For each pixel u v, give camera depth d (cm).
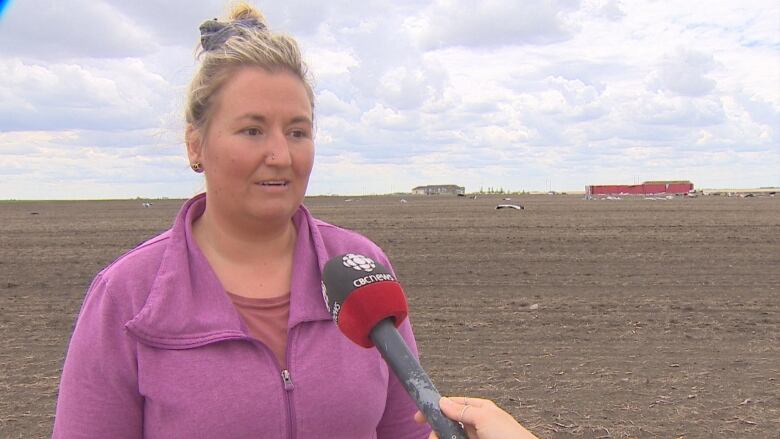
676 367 761
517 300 1172
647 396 666
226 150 176
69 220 3984
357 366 188
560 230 2619
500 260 1709
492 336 919
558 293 1235
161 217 4153
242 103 174
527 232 2534
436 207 5462
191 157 192
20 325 1024
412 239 2298
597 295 1209
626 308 1089
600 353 824
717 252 1841
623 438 565
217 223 190
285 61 179
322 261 193
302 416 178
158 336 171
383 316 160
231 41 177
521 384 709
